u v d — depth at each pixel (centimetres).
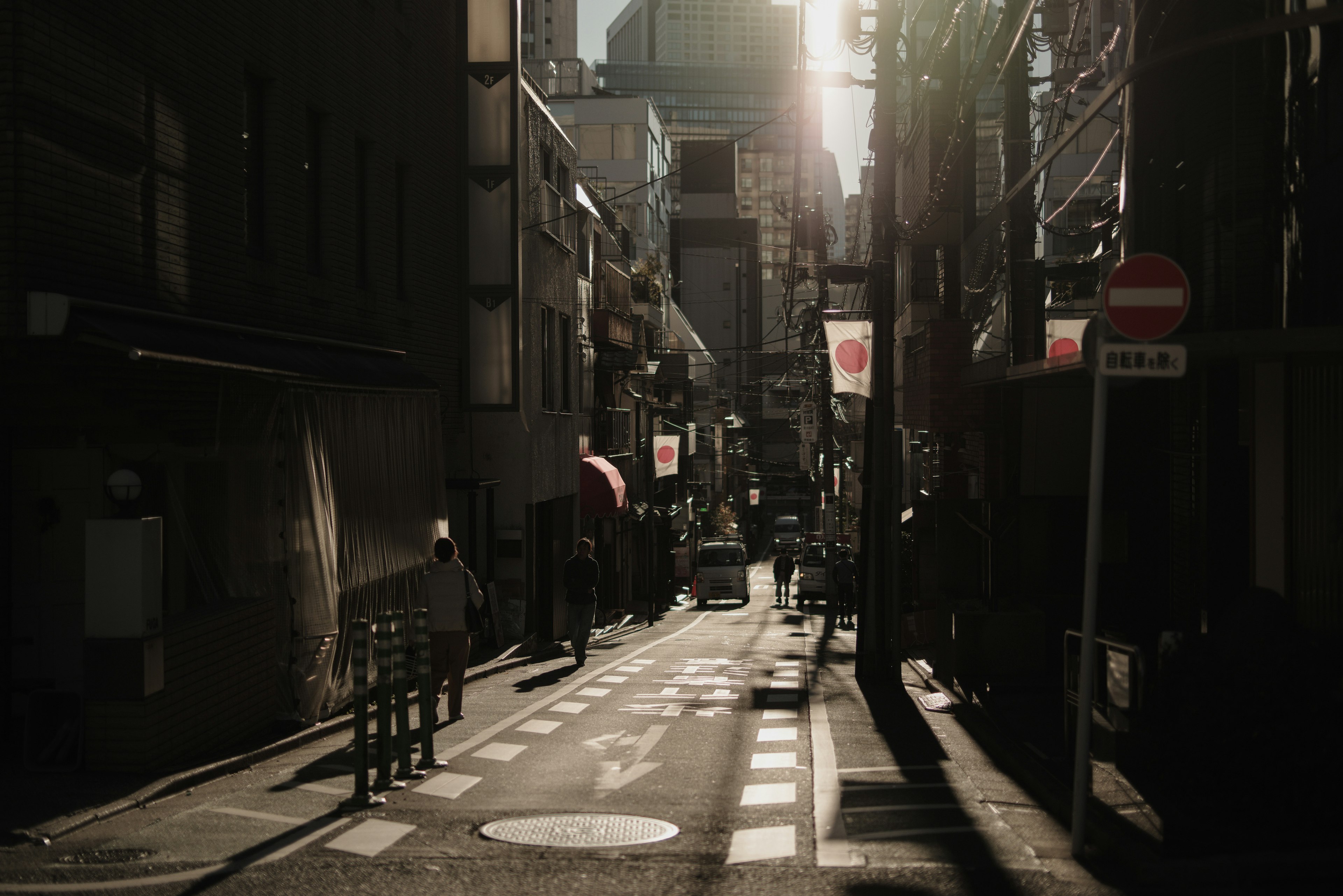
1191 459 1127
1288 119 834
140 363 925
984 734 1070
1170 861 593
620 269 3747
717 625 3391
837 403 4622
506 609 2088
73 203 898
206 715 916
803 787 859
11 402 882
